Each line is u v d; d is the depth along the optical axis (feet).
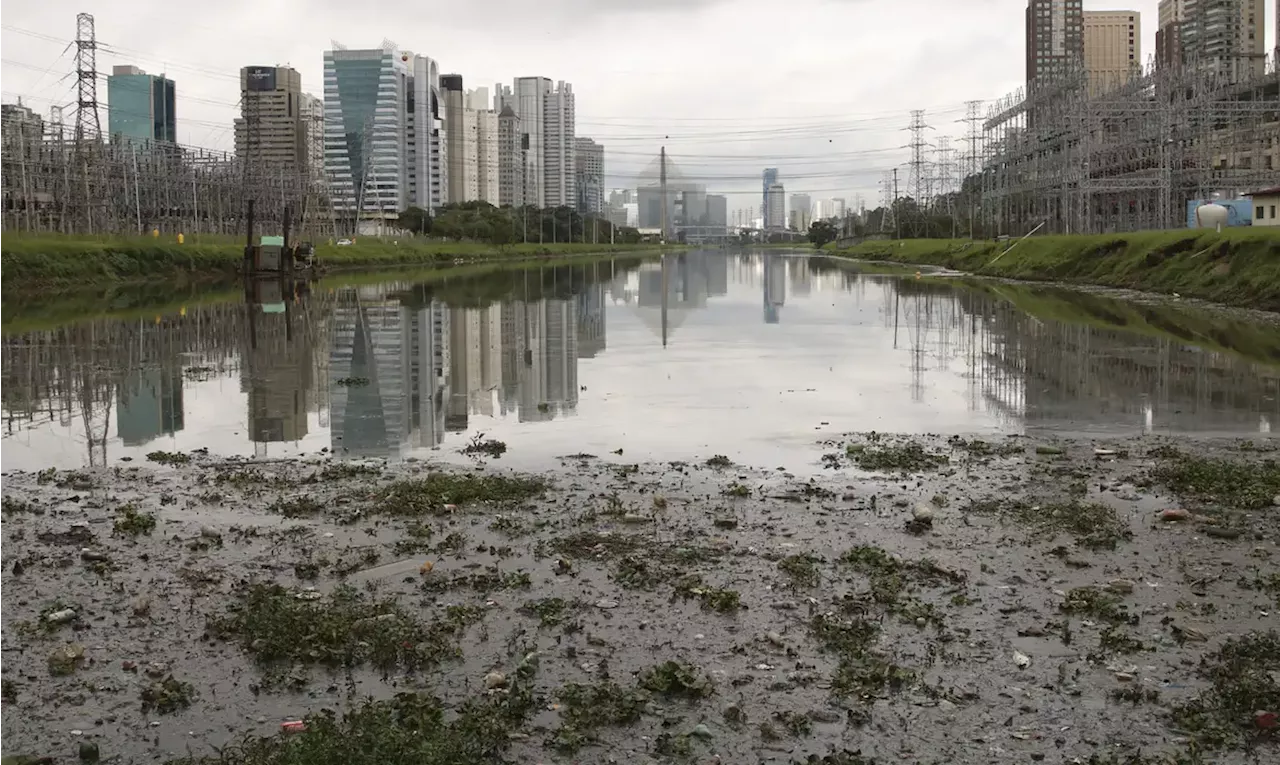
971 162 478.59
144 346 124.77
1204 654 33.53
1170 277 193.57
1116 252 234.79
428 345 126.11
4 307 186.60
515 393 89.76
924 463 60.23
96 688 32.07
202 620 37.47
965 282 259.80
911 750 27.99
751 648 34.50
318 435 71.72
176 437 71.26
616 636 35.47
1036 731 28.89
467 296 220.43
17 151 319.06
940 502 51.83
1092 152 320.70
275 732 29.27
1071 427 71.31
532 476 57.88
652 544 45.37
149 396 88.38
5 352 118.93
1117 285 213.05
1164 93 285.84
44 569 42.96
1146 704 30.35
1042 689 31.35
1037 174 371.35
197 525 49.14
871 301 199.72
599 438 69.67
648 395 88.28
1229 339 119.85
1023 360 106.83
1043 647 34.30
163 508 52.34
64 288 236.02
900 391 88.99
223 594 39.99
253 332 141.59
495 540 46.26
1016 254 293.84
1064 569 41.83
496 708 30.01
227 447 67.82
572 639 35.32
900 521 48.73
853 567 42.14
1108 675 32.22
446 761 26.58
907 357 112.27
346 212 622.13
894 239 548.31
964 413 77.71
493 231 579.48
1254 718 29.19
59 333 140.26
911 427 72.38
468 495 53.01
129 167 374.84
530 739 28.73
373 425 75.25
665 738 28.58
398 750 26.84
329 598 39.06
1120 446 64.64
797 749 28.12
